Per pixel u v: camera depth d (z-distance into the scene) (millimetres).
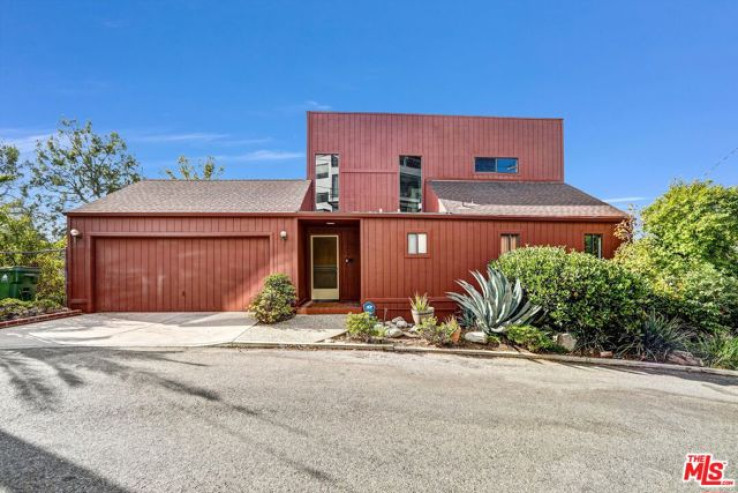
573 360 5426
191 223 8523
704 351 5715
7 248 9719
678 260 7617
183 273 8570
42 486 2182
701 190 7523
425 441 2832
